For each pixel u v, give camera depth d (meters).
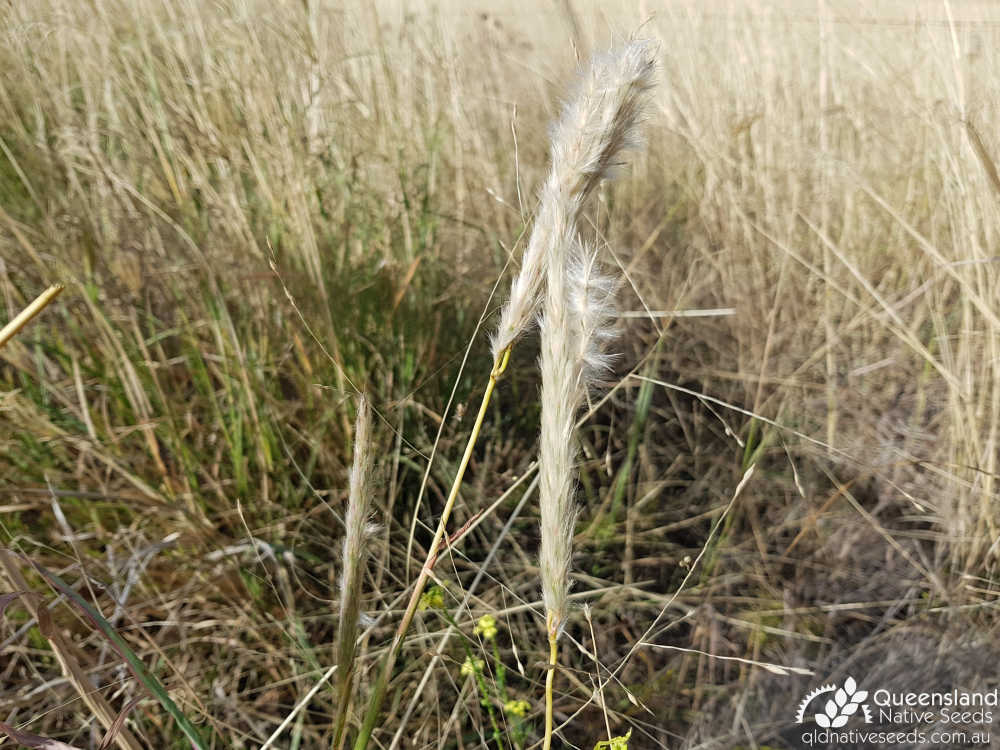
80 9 0.57
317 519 0.53
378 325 0.62
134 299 0.57
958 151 0.54
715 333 0.72
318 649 0.45
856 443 0.63
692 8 0.77
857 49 0.74
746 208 0.72
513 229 0.69
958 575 0.51
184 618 0.45
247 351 0.56
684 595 0.52
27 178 0.56
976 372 0.58
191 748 0.40
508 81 0.79
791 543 0.56
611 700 0.46
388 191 0.68
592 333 0.23
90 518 0.49
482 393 0.65
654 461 0.64
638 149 0.24
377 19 0.67
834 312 0.70
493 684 0.46
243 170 0.60
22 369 0.52
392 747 0.39
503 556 0.55
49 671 0.42
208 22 0.57
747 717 0.45
